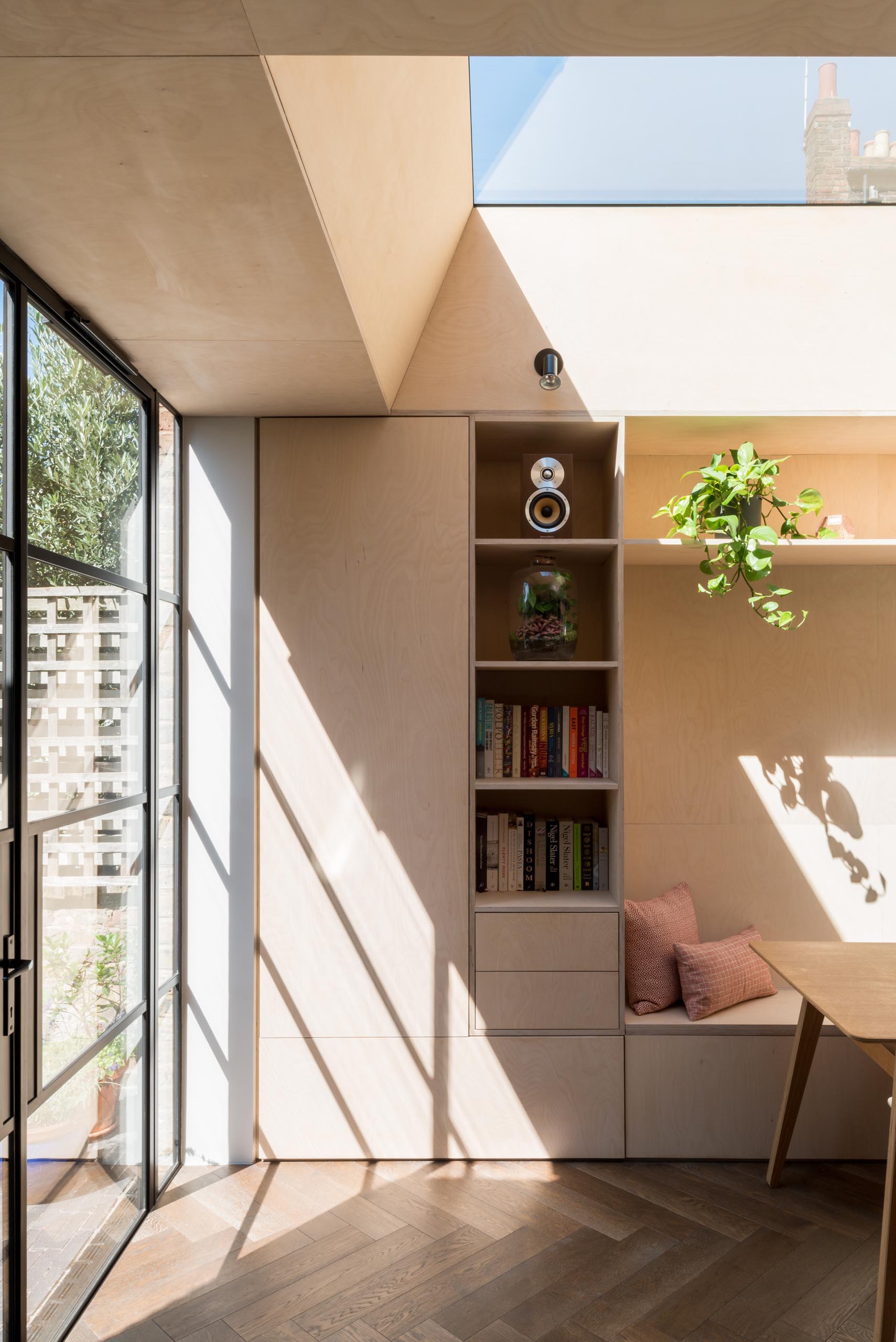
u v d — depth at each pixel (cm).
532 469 310
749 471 294
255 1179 283
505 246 297
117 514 243
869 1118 290
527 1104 292
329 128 162
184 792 295
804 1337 212
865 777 338
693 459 341
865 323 296
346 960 295
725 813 338
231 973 294
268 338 230
